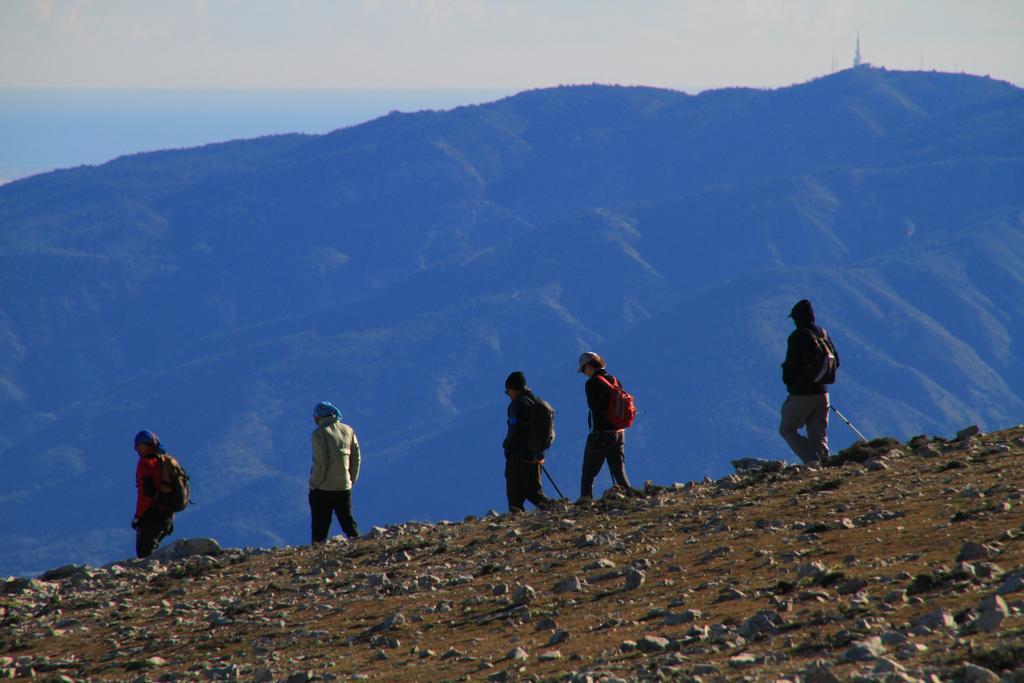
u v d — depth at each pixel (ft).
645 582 117.91
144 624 156.25
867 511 131.85
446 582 145.18
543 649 98.37
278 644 127.54
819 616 84.64
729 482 186.50
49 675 132.05
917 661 68.23
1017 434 177.78
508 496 212.84
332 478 219.61
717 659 80.69
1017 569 86.38
